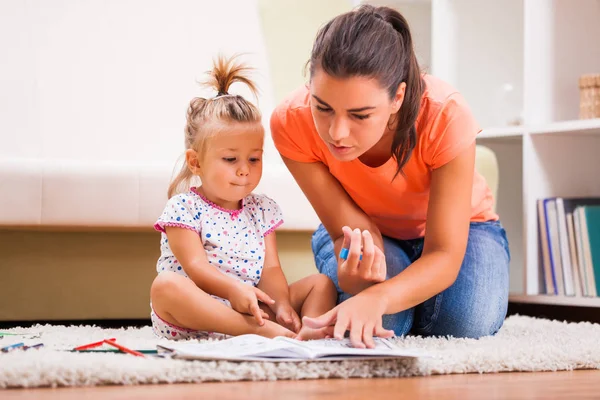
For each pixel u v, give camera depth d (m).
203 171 1.68
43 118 2.49
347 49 1.25
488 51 3.11
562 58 2.68
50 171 2.01
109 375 1.08
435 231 1.48
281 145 1.62
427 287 1.42
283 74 2.83
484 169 2.34
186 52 2.71
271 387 1.08
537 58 2.65
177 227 1.62
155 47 2.69
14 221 1.99
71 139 2.48
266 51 2.83
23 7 2.62
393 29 1.34
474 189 1.76
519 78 3.05
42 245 2.08
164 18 2.73
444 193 1.48
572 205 2.58
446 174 1.48
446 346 1.47
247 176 1.67
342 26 1.29
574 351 1.39
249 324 1.49
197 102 1.73
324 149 1.57
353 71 1.24
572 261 2.55
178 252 1.62
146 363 1.12
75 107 2.53
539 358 1.34
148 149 2.53
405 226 1.73
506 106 3.05
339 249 1.62
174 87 2.64
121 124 2.54
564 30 2.69
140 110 2.58
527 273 2.60
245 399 0.99
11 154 2.40
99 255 2.11
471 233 1.75
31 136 2.45
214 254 1.67
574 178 2.69
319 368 1.18
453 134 1.47
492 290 1.70
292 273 2.20
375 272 1.40
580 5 2.72
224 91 1.79
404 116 1.42
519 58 3.06
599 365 1.38
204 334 1.54
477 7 3.12
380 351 1.21
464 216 1.48
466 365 1.28
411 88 1.40
